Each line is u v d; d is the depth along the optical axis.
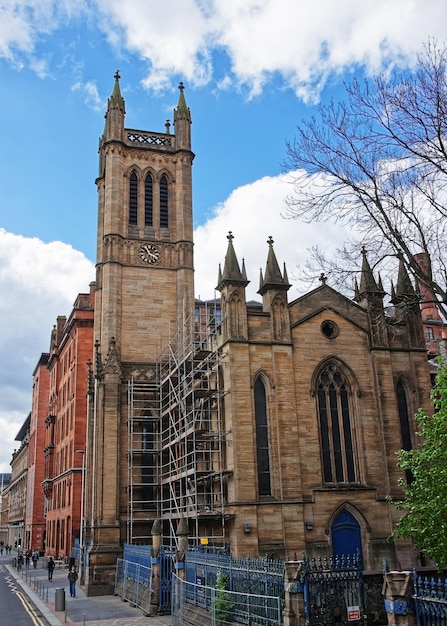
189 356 47.91
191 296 59.47
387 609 17.61
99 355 54.97
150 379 55.75
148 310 58.47
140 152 63.03
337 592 21.73
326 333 45.56
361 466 43.34
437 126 29.06
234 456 40.28
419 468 29.12
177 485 51.69
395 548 41.75
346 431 44.19
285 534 39.69
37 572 72.69
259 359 42.97
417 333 47.22
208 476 42.62
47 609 39.47
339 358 44.97
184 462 48.75
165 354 57.19
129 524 50.88
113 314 56.66
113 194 60.06
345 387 45.06
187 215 61.75
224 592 25.20
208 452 46.47
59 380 97.06
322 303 45.94
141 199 61.72
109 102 63.47
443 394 29.95
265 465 41.38
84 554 54.31
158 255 60.38
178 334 54.06
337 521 41.59
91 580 47.78
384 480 43.19
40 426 115.31
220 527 41.88
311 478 41.84
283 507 40.09
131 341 57.16
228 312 43.16
